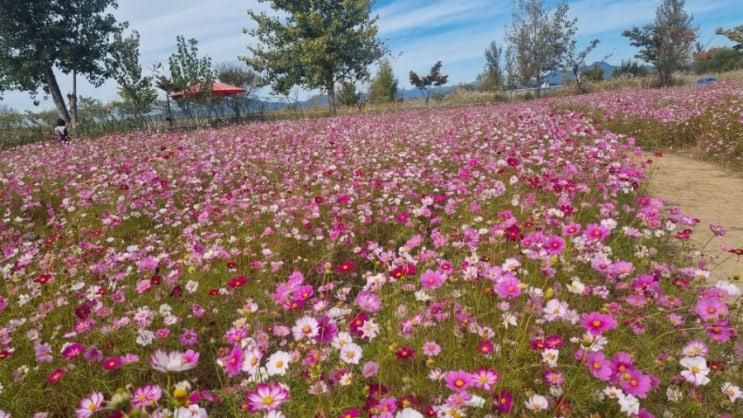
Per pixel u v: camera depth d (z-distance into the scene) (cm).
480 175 626
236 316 342
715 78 3409
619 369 209
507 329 274
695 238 491
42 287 378
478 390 226
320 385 224
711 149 940
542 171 628
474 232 367
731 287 272
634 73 4281
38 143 1666
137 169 845
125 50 2252
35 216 664
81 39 2480
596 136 899
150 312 307
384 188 600
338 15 2761
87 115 2666
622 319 279
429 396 234
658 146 1112
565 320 264
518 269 321
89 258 437
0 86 2373
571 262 350
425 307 300
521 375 247
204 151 1059
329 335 232
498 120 1263
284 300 275
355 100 3394
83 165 965
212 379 301
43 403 267
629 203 565
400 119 1661
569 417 215
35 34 2353
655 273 330
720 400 227
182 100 2452
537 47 3291
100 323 322
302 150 978
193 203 673
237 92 2703
